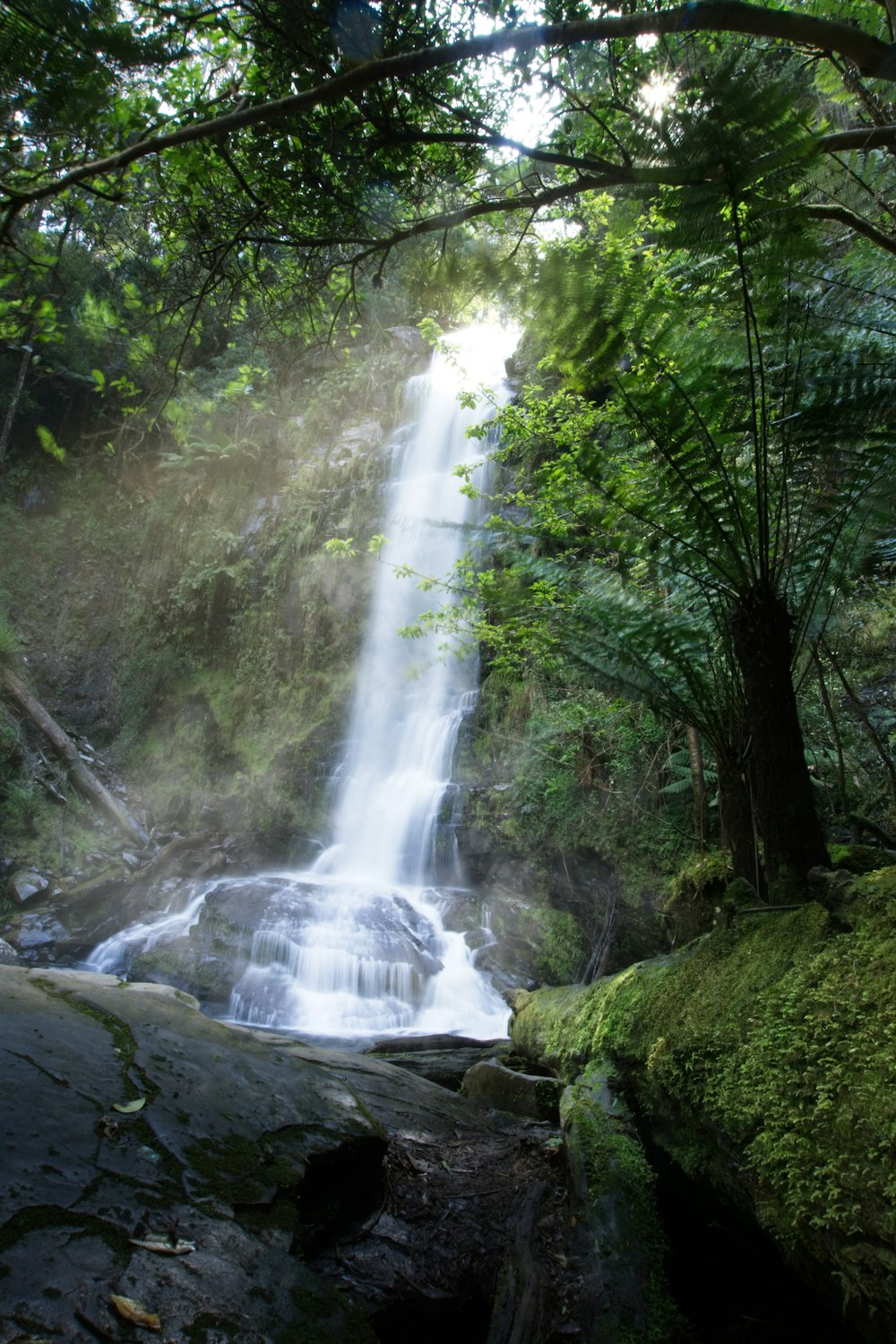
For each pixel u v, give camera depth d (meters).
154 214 3.43
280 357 4.85
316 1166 2.08
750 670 2.29
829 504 2.38
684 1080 1.96
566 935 7.39
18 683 12.67
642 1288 1.89
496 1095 3.51
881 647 5.90
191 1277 1.48
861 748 5.48
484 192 3.19
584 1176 2.20
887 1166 1.27
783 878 2.23
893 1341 1.25
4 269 3.20
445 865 9.14
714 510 2.32
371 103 2.70
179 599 14.17
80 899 10.14
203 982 7.62
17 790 11.43
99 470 16.45
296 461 15.16
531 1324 1.80
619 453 2.93
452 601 10.96
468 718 10.11
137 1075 2.11
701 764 3.89
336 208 3.13
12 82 1.76
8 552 15.37
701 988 2.12
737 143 1.70
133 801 12.56
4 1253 1.39
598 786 7.60
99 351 9.37
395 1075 3.47
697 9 1.66
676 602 2.84
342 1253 2.07
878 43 1.64
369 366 15.34
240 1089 2.25
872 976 1.55
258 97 2.81
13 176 2.37
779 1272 1.90
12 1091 1.82
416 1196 2.40
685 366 2.33
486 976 7.40
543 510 4.59
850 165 2.71
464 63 2.76
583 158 2.43
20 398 14.62
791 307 2.42
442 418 13.47
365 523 12.85
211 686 13.52
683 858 6.68
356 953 7.48
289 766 11.56
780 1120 1.55
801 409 2.31
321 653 12.54
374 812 10.34
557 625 2.62
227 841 11.11
